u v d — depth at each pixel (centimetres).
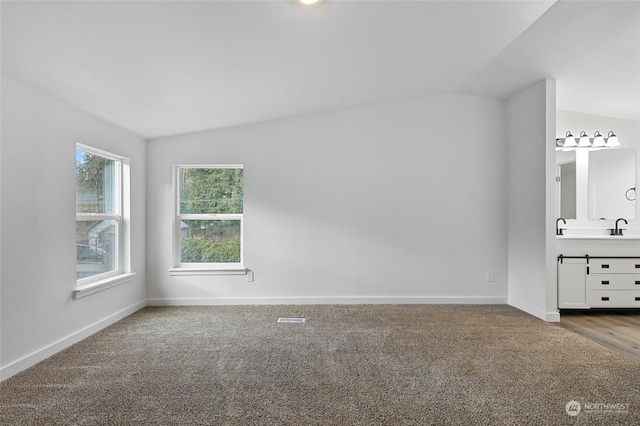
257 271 454
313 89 370
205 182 463
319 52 286
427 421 195
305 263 457
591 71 362
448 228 460
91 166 357
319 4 216
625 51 317
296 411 206
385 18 247
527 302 417
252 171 454
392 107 461
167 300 448
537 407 209
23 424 193
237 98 357
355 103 441
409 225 459
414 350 298
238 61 279
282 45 263
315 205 457
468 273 461
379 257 459
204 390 230
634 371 258
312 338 328
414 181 460
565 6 251
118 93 297
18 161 256
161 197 448
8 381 242
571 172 476
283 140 455
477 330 351
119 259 400
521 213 429
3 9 178
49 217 286
